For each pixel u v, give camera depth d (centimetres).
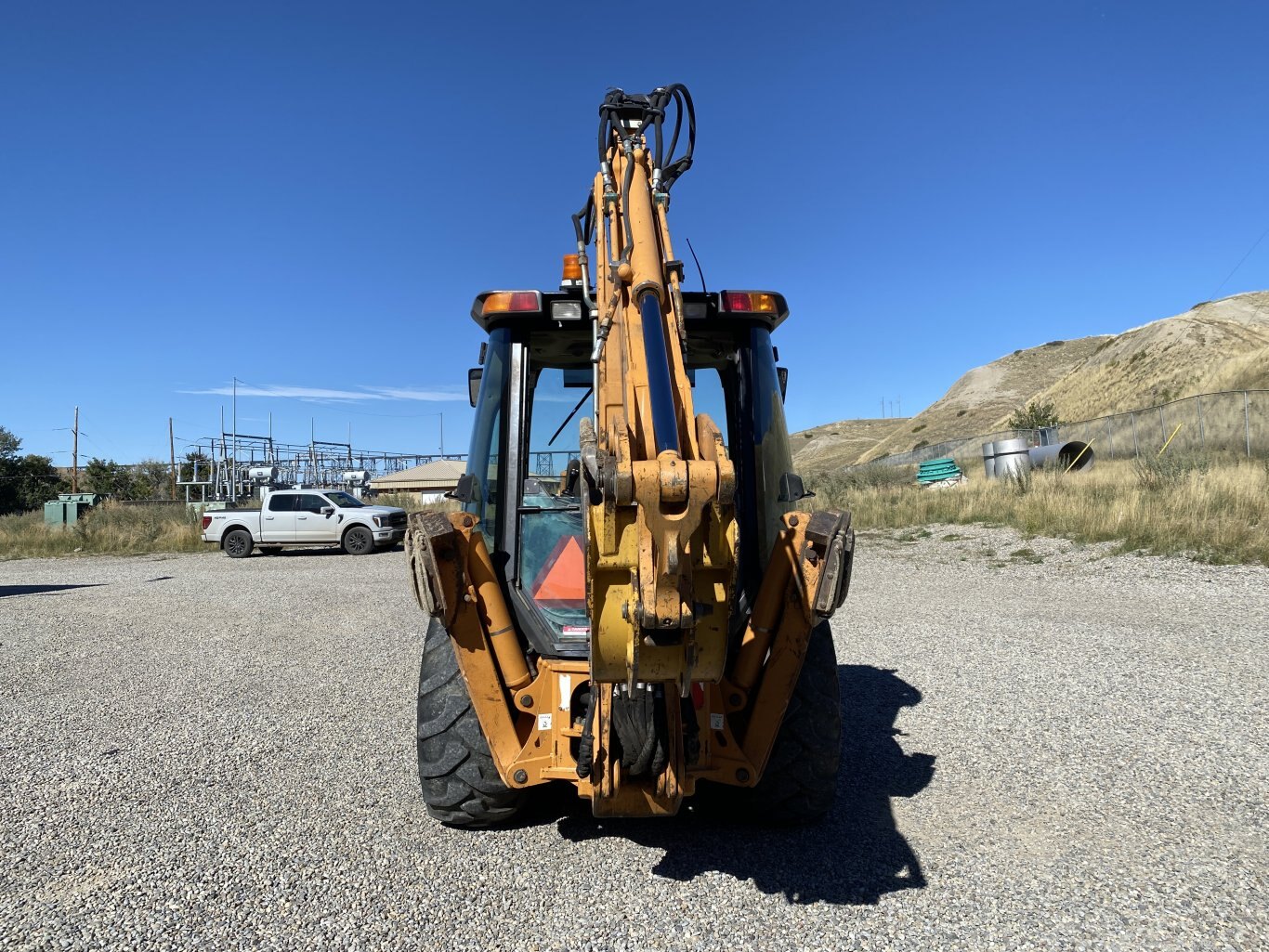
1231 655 654
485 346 398
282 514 2036
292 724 539
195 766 457
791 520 313
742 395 368
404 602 1112
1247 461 1731
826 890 305
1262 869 315
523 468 362
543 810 389
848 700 568
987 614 864
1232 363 4956
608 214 316
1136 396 5644
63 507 2619
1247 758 436
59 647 814
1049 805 382
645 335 264
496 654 326
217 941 278
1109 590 964
